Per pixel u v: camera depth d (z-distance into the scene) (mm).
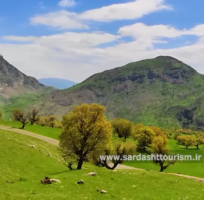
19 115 150125
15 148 63656
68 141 55156
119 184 41969
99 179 43656
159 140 107375
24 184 38156
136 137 161125
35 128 157750
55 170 54500
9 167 48812
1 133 85938
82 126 54812
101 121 55469
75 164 70750
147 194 37438
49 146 98938
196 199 38031
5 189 34844
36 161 58344
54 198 31516
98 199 32531
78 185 38594
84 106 55844
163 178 53250
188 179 56844
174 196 38125
